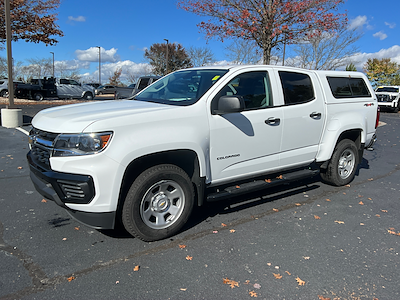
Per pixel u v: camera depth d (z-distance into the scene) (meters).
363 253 3.35
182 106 3.49
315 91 4.74
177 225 3.52
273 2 11.23
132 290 2.64
